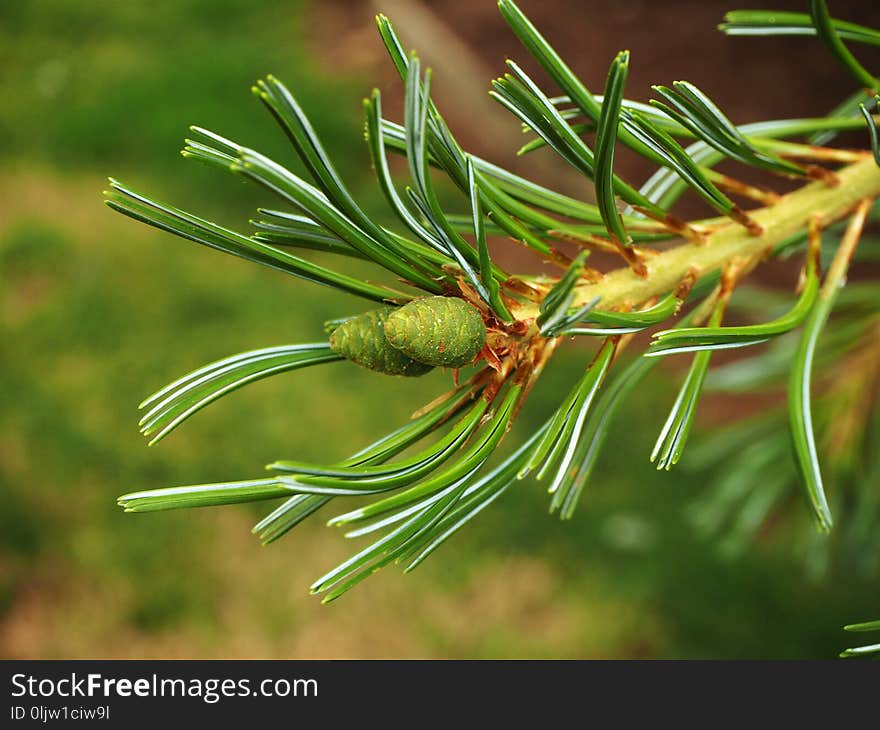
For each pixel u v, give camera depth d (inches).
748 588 54.5
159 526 59.7
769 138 19.5
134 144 83.0
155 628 55.5
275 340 69.1
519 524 59.4
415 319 17.1
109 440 63.4
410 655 54.6
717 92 71.1
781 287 59.6
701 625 53.7
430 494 17.0
